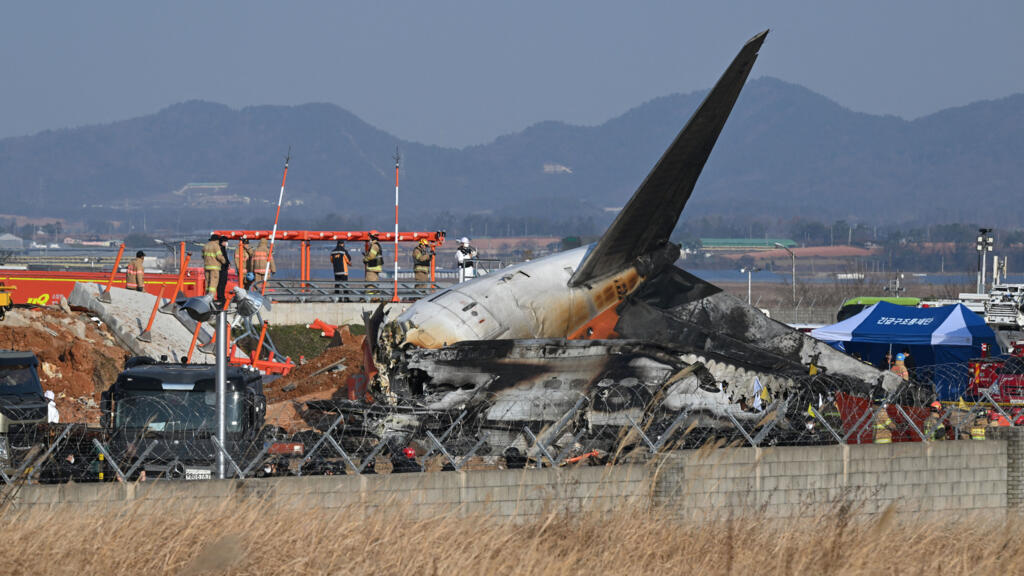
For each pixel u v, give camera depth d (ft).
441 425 239.09
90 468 222.07
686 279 329.72
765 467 211.41
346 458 201.98
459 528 172.55
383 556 159.84
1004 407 310.65
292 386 375.04
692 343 313.32
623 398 244.63
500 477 195.21
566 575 158.61
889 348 416.05
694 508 204.54
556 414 242.37
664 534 177.06
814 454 215.31
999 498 227.61
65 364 364.38
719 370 274.36
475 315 280.51
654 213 310.45
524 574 156.25
